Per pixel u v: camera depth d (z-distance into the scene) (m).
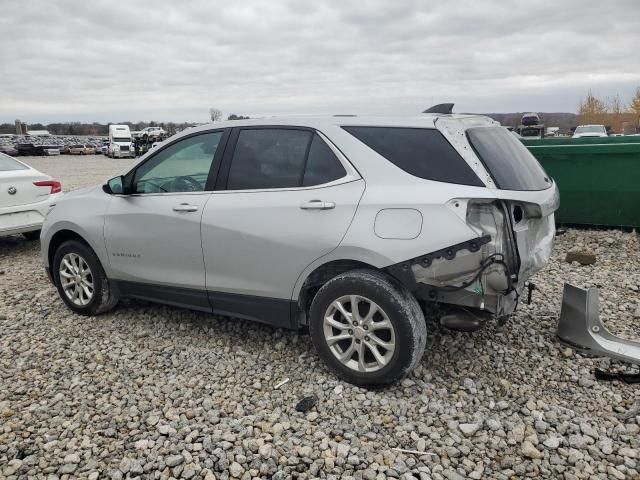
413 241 3.33
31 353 4.36
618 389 3.62
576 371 3.87
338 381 3.73
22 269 7.14
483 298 3.40
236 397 3.62
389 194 3.45
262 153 4.04
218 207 4.08
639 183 7.33
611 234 7.45
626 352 3.86
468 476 2.82
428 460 2.95
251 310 4.09
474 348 4.21
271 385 3.77
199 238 4.17
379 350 3.56
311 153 3.82
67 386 3.82
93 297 4.98
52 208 5.30
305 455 2.99
